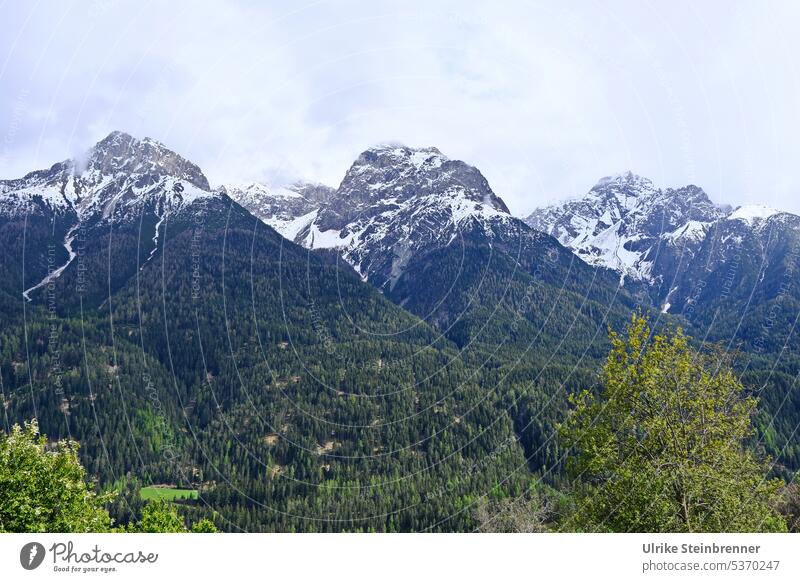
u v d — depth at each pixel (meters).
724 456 16.22
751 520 16.09
